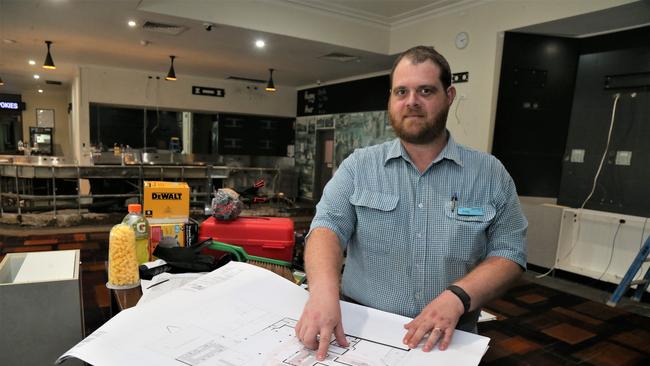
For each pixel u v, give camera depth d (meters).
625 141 3.90
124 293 1.11
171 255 1.31
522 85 4.36
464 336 0.73
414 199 0.98
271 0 4.75
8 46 5.86
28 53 6.36
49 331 1.10
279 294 0.89
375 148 1.08
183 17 4.34
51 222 5.18
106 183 6.16
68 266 1.25
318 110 8.72
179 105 8.32
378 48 5.64
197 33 4.95
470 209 0.95
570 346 2.63
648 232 3.62
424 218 0.97
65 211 5.78
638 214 3.82
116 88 7.71
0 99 11.49
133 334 0.70
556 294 3.61
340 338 0.70
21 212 5.53
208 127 8.86
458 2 4.61
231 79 8.59
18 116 11.73
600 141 4.11
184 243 1.54
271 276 0.98
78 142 7.83
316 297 0.74
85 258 3.85
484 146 4.44
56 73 8.43
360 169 1.04
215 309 0.81
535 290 3.69
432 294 0.96
